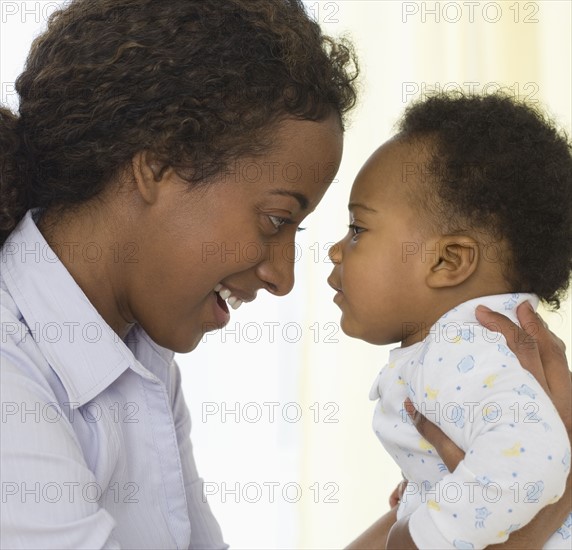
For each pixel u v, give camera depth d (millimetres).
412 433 1071
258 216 991
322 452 2451
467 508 906
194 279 991
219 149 951
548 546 1005
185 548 1060
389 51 2541
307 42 984
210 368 2410
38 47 1007
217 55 941
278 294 1068
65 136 948
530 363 988
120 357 978
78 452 875
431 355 1018
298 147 981
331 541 2453
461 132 1104
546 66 2564
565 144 1151
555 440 901
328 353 2445
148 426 1038
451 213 1087
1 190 966
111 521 864
